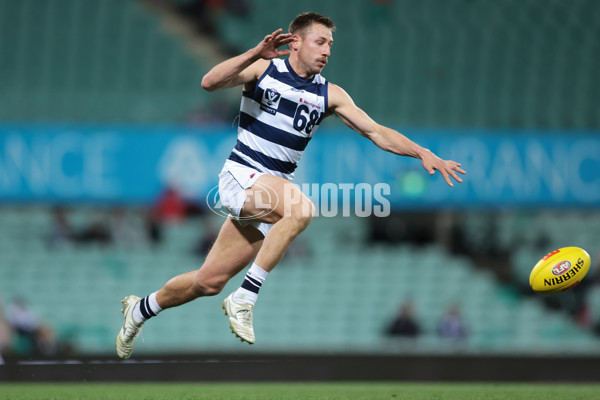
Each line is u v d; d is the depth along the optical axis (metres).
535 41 50.91
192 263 43.28
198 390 21.45
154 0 51.50
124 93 48.06
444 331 37.97
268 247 14.47
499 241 44.81
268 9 51.59
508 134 40.75
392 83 49.47
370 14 51.62
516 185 40.66
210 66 49.75
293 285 43.28
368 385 25.25
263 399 18.14
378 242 44.75
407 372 28.25
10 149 39.53
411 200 40.22
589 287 42.06
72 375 24.56
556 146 40.75
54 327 41.44
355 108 15.02
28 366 24.23
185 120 47.16
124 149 39.97
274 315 42.34
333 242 44.44
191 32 50.88
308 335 41.75
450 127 48.56
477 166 40.66
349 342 41.84
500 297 43.34
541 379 28.38
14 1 50.62
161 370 25.66
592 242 44.78
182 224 43.47
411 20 51.47
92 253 43.38
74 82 48.31
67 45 49.59
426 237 44.84
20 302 38.28
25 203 40.31
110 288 42.72
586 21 51.75
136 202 40.00
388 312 42.81
